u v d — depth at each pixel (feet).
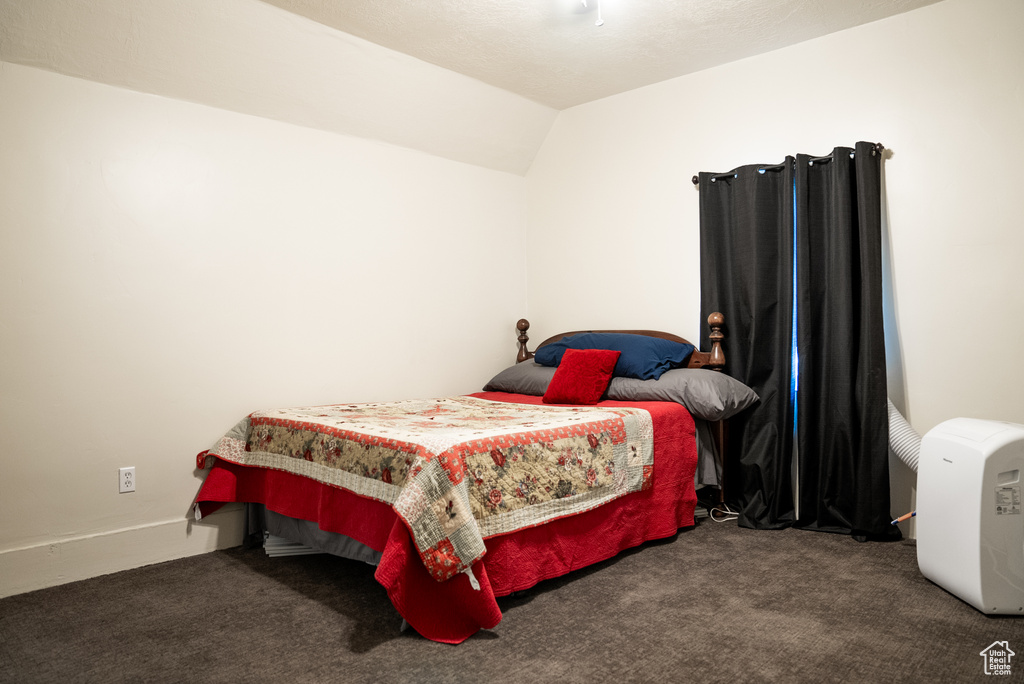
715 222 11.87
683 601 7.68
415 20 10.02
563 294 14.46
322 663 6.35
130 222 9.46
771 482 10.83
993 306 9.51
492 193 14.43
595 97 13.57
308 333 11.39
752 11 9.97
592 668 6.15
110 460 9.27
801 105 11.16
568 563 8.35
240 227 10.58
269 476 9.68
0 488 8.39
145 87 9.57
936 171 9.95
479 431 7.92
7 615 7.65
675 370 11.24
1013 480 7.20
